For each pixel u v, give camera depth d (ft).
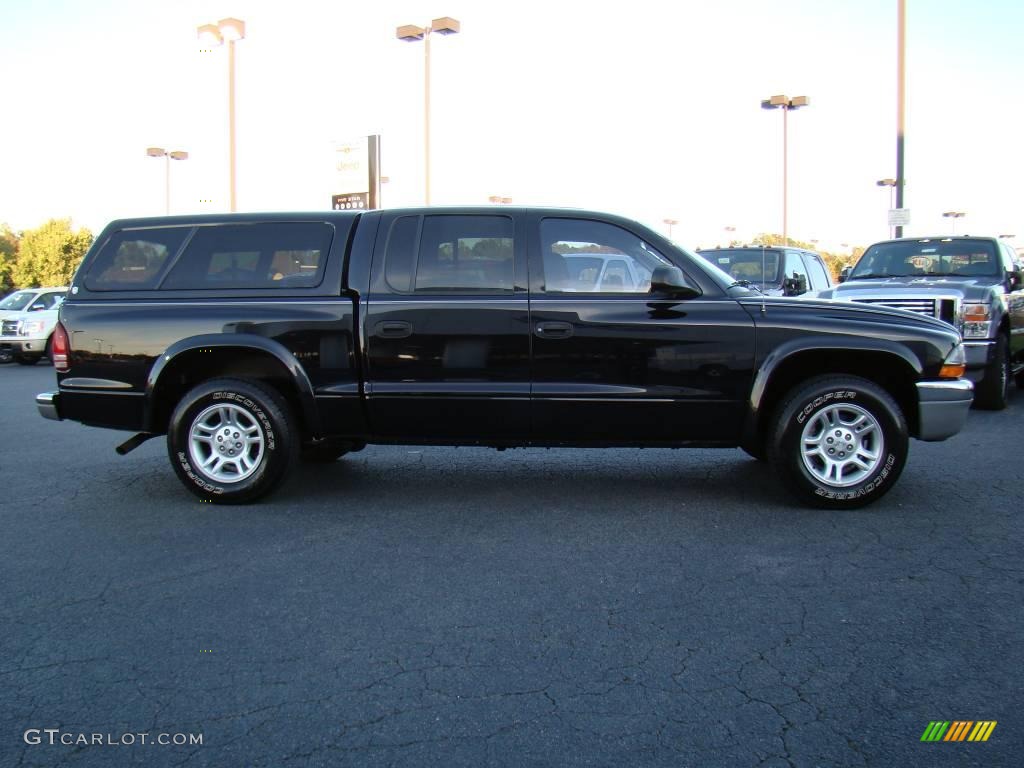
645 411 18.72
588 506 19.62
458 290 19.01
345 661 11.91
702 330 18.52
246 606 13.87
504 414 18.98
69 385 19.95
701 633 12.69
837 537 17.10
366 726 10.23
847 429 18.69
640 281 19.07
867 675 11.36
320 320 19.11
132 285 20.06
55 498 20.86
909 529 17.57
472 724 10.24
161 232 20.31
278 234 19.90
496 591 14.42
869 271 38.17
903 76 70.33
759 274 41.09
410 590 14.49
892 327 18.63
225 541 17.24
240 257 19.92
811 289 44.16
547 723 10.25
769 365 18.44
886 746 9.74
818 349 18.43
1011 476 22.09
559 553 16.31
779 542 16.81
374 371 19.07
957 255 36.78
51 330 67.10
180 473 19.71
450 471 23.36
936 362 18.65
